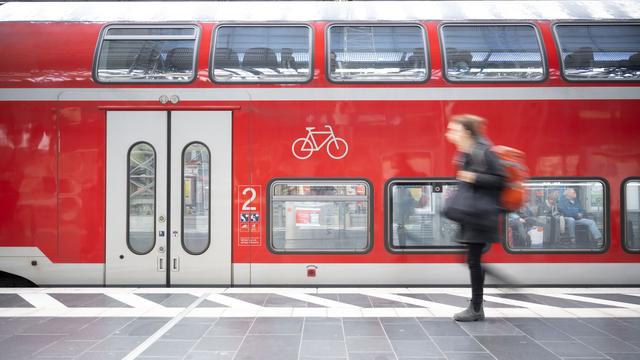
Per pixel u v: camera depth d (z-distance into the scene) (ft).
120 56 23.27
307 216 23.09
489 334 15.72
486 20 23.58
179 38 23.41
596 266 23.26
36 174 22.98
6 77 22.99
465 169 16.10
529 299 20.81
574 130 22.91
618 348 14.34
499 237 16.24
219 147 23.07
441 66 22.98
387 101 22.93
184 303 20.02
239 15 23.91
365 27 23.48
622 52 23.26
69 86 22.99
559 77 22.97
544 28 23.50
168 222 23.18
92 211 23.08
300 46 23.26
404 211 23.12
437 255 23.11
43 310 18.89
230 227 23.12
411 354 13.83
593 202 23.17
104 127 23.04
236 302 20.18
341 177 22.97
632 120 22.99
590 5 24.41
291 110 22.99
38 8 24.41
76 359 13.38
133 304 19.85
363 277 23.12
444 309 19.08
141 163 23.18
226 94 23.00
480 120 16.16
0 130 22.91
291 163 22.98
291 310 18.93
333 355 13.75
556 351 14.06
